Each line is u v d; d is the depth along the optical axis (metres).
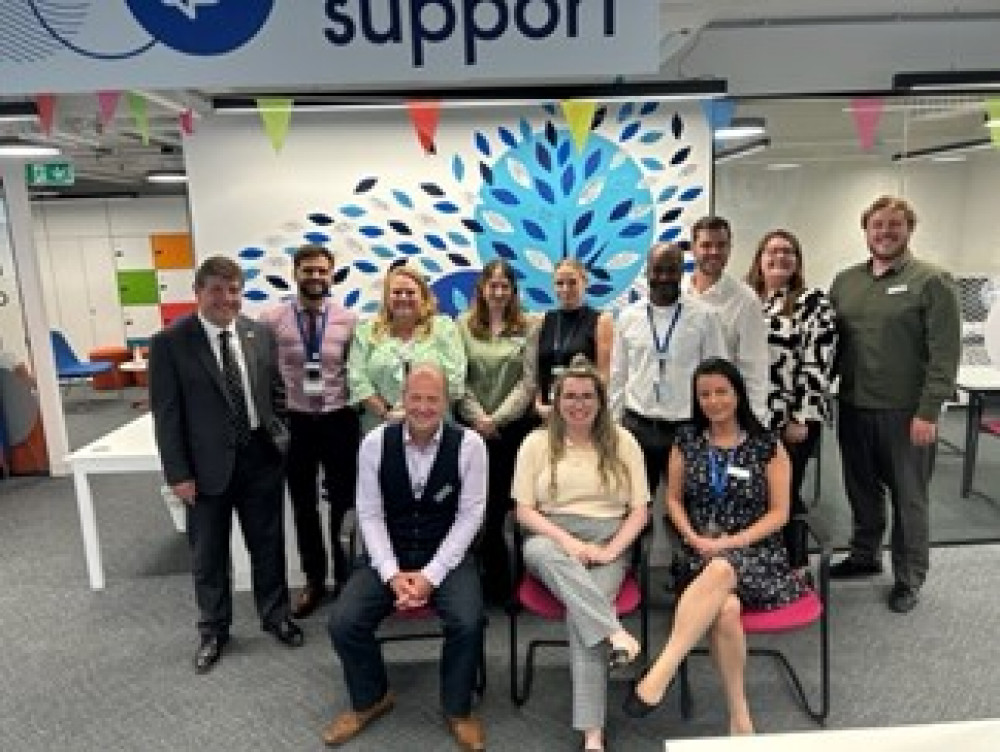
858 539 3.40
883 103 3.66
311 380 3.14
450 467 2.48
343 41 1.29
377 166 3.73
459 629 2.33
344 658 2.41
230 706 2.65
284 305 3.20
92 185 9.59
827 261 4.11
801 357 3.11
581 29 1.30
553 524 2.60
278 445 2.88
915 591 3.13
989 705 2.52
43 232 10.00
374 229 3.79
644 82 3.36
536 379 3.14
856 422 3.18
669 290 2.85
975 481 4.56
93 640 3.14
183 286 10.20
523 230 3.84
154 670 2.89
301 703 2.66
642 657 2.57
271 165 3.68
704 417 2.68
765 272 3.21
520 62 1.31
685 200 3.84
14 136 4.61
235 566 3.56
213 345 2.69
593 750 2.30
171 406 2.67
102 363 8.48
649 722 2.49
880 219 2.92
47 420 5.57
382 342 3.12
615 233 3.86
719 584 2.29
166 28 1.27
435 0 1.28
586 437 2.65
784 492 2.58
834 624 3.04
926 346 2.94
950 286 2.85
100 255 10.09
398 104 3.32
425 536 2.53
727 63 4.29
